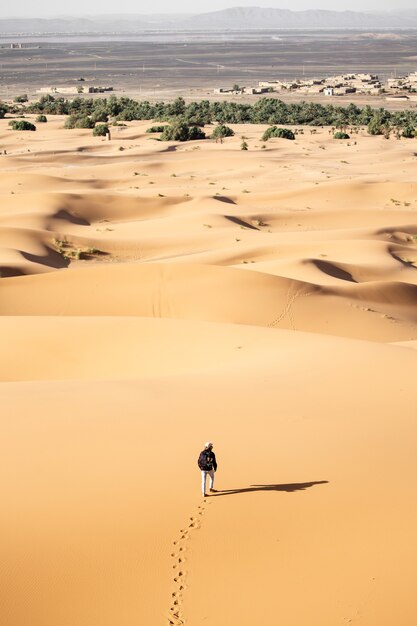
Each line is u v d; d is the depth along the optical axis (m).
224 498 14.59
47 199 89.62
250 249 67.81
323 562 12.45
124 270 50.47
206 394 21.72
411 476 15.68
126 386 22.98
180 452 16.89
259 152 149.88
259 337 31.98
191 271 49.53
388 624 10.95
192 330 33.16
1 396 21.56
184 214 88.62
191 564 12.46
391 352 27.72
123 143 166.25
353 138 179.12
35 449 17.02
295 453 16.91
